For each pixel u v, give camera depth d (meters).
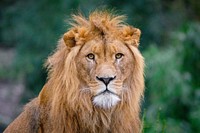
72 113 10.73
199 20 28.73
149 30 29.83
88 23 11.00
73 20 11.34
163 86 20.56
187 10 29.64
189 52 21.38
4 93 36.69
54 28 29.47
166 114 20.84
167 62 20.66
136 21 29.81
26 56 29.83
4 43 40.53
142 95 11.07
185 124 20.66
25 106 11.73
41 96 11.24
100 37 10.66
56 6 29.58
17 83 36.81
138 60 10.85
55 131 10.85
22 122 11.55
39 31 29.77
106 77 10.39
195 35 21.58
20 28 30.56
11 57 39.00
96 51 10.55
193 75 21.34
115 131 10.88
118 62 10.66
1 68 38.50
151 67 20.61
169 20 30.27
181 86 20.61
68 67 10.59
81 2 27.91
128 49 10.82
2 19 35.47
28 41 30.00
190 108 20.97
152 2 30.28
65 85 10.66
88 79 10.57
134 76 10.88
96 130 10.79
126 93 10.80
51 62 10.98
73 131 10.81
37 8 30.22
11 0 36.00
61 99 10.75
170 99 20.81
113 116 10.79
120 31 10.85
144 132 12.67
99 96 10.48
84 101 10.62
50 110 10.93
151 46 21.12
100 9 13.05
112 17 11.16
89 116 10.70
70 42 10.69
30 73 29.94
